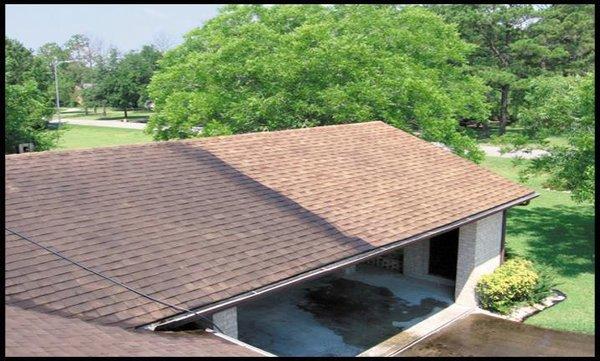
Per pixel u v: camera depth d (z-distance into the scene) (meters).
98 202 10.38
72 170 11.38
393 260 16.80
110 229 9.58
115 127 60.69
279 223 10.94
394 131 18.02
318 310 14.05
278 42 22.30
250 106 20.28
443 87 24.33
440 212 13.02
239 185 12.26
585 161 17.20
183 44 27.75
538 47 43.16
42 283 7.93
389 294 15.07
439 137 20.44
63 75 93.25
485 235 14.46
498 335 12.64
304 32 21.09
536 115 18.70
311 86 20.53
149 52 71.81
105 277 8.30
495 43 46.12
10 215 9.42
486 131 48.53
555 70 45.88
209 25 26.75
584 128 17.28
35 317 7.12
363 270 16.86
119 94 68.50
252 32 22.36
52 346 6.29
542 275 15.20
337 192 12.95
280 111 20.69
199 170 12.57
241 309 14.08
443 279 16.02
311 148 15.22
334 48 20.66
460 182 15.00
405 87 20.06
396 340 12.43
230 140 14.55
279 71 20.25
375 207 12.57
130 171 11.85
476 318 13.60
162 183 11.62
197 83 23.05
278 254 9.81
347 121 20.30
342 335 12.70
